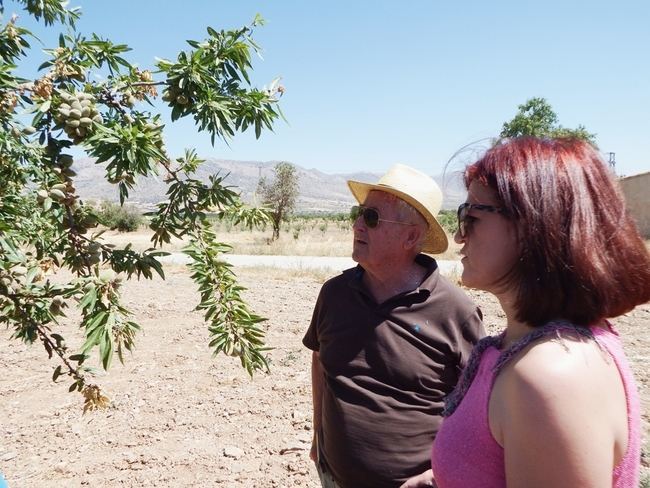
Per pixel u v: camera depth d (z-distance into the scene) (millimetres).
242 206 1891
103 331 1490
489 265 1228
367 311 2342
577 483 962
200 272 1784
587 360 1031
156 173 1554
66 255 1749
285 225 48594
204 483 3934
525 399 1022
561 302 1105
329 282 2566
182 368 6473
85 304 1505
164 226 1735
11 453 4398
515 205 1140
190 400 5480
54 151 1575
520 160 1168
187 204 1713
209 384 5930
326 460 2451
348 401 2287
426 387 2270
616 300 1088
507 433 1071
